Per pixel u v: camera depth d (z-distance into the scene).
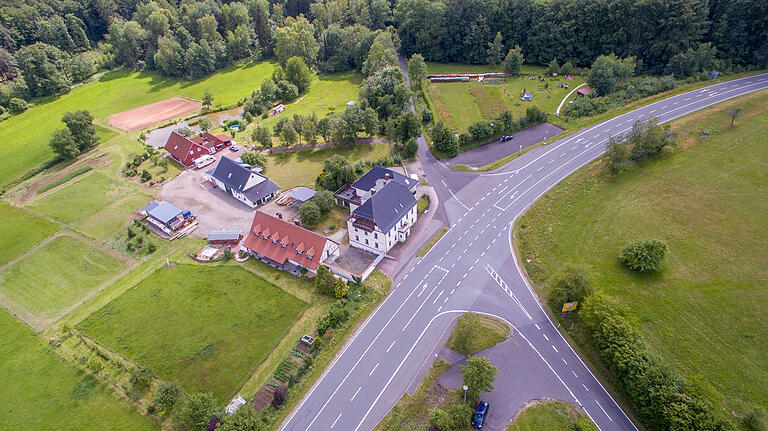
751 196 83.44
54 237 95.00
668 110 114.12
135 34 196.50
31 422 58.44
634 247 71.81
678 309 64.62
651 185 89.69
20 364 67.00
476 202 94.19
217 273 80.94
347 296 72.94
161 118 152.12
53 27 194.00
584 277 65.62
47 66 172.88
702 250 73.75
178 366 64.00
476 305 70.31
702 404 48.19
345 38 181.62
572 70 152.25
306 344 65.12
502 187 97.75
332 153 119.31
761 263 70.06
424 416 54.72
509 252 80.69
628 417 53.50
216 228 93.75
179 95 172.00
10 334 72.50
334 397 58.00
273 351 65.12
